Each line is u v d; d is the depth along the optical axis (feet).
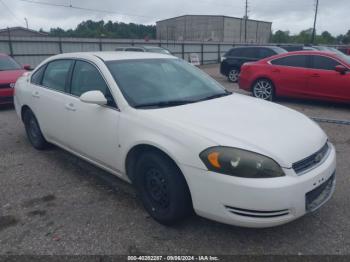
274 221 7.84
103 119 10.89
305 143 8.79
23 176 13.26
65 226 9.73
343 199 11.03
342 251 8.46
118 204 10.94
